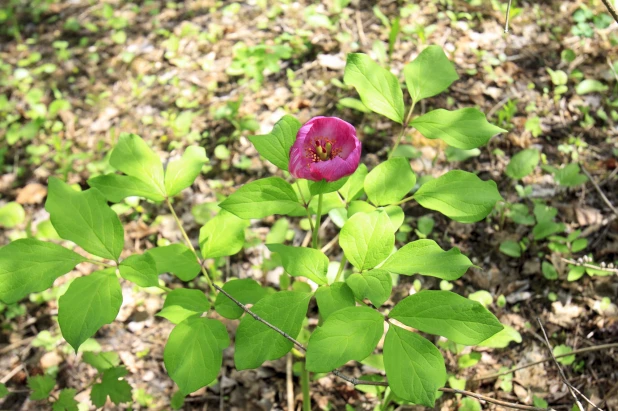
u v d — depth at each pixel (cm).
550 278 170
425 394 104
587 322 165
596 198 184
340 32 244
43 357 170
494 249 178
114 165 125
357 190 126
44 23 273
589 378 158
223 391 165
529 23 239
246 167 206
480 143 118
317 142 114
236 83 233
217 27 256
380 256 111
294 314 111
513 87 217
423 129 120
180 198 201
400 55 233
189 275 123
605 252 174
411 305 109
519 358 162
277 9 259
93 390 142
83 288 113
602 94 211
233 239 125
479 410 152
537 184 189
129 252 188
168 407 163
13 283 113
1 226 199
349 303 110
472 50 231
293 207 115
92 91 239
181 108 228
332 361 104
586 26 230
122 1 278
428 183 120
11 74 250
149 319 176
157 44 254
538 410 113
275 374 166
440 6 249
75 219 117
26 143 223
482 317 107
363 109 202
